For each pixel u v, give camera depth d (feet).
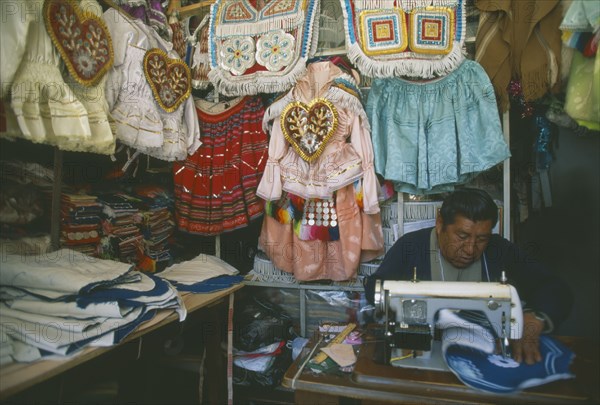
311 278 7.17
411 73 6.31
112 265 4.95
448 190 6.68
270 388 7.20
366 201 6.57
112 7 6.24
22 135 4.47
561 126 7.16
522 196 7.31
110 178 7.19
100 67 5.39
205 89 8.26
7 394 3.26
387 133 6.60
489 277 5.35
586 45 5.27
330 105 6.68
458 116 6.33
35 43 4.61
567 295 4.83
